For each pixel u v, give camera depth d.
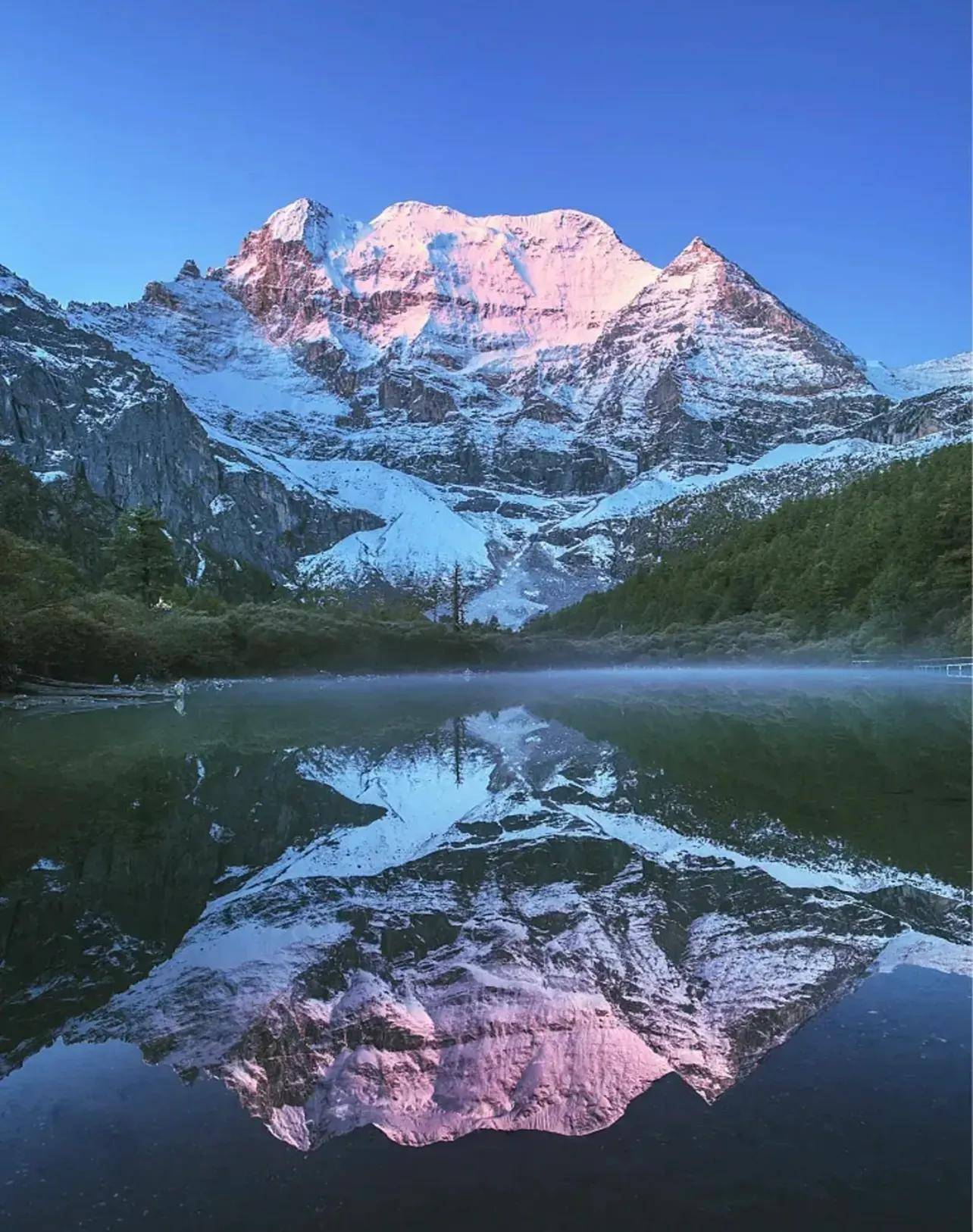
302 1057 8.32
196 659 90.06
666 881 14.45
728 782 24.09
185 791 23.95
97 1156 6.55
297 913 13.10
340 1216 5.72
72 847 17.42
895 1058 7.91
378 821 19.94
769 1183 6.03
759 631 125.38
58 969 10.84
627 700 62.12
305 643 105.38
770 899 13.27
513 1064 8.00
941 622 94.00
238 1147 6.75
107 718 49.25
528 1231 5.55
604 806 21.08
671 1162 6.29
